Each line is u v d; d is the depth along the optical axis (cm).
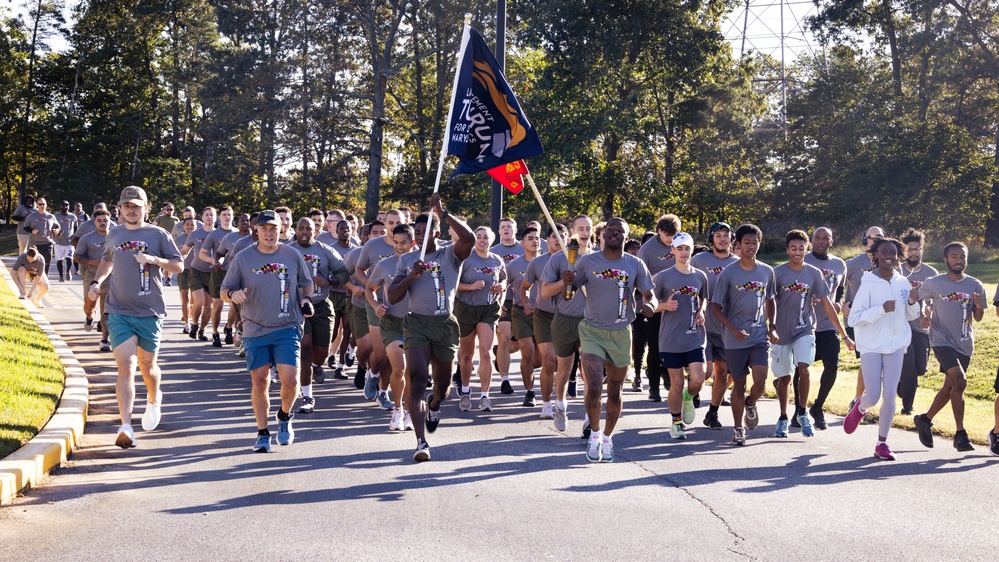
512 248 1292
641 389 1295
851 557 557
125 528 592
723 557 552
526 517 632
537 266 1040
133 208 838
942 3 4862
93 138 6284
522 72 4909
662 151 5106
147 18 6106
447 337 820
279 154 5453
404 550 554
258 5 5319
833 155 5206
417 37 5153
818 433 983
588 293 818
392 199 5547
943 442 940
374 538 577
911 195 4675
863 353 861
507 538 582
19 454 718
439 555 546
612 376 823
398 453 840
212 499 668
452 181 5203
